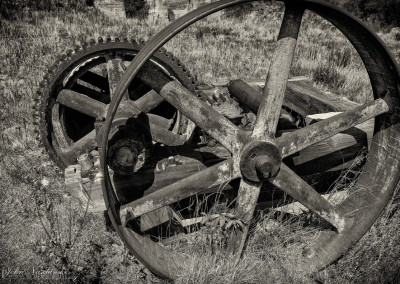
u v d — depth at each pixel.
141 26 13.19
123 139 2.50
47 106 3.75
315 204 2.64
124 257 2.79
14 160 4.04
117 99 1.91
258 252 2.76
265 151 2.34
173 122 4.16
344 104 3.98
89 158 3.13
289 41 2.22
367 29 2.07
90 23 12.52
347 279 2.70
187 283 2.47
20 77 6.74
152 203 2.39
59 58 3.69
